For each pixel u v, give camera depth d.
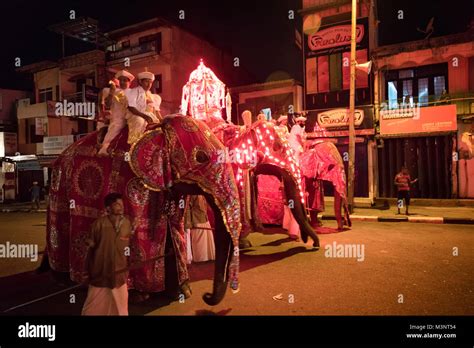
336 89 18.20
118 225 4.26
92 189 5.51
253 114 20.41
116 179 5.35
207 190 4.87
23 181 26.83
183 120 5.41
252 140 7.32
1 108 27.98
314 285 5.84
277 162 7.36
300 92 19.48
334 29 18.14
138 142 5.25
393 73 17.25
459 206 15.36
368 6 17.34
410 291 5.46
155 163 5.21
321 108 18.52
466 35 15.62
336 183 10.23
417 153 16.59
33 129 27.02
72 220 5.59
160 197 5.35
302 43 18.92
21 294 5.85
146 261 4.52
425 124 16.05
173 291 5.41
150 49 21.41
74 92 26.06
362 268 6.70
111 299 4.18
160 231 5.34
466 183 15.61
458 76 15.94
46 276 6.91
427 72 16.66
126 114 5.53
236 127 7.55
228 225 4.66
